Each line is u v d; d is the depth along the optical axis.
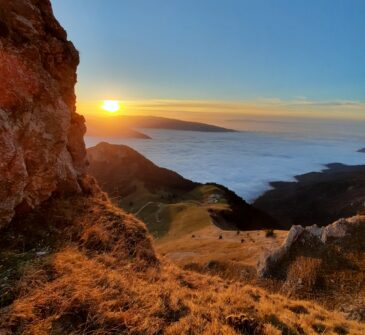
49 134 9.69
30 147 8.95
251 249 43.69
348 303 20.17
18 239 7.72
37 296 5.72
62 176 10.74
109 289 6.58
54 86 10.16
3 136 7.23
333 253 27.81
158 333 5.85
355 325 10.27
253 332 6.91
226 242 51.25
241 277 30.00
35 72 9.30
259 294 10.91
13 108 8.29
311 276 25.25
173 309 6.79
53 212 9.48
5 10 8.98
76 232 9.06
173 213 85.69
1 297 5.62
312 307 11.30
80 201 10.87
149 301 6.75
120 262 8.55
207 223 72.88
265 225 112.06
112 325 5.61
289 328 7.76
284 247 30.25
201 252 46.41
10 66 8.30
